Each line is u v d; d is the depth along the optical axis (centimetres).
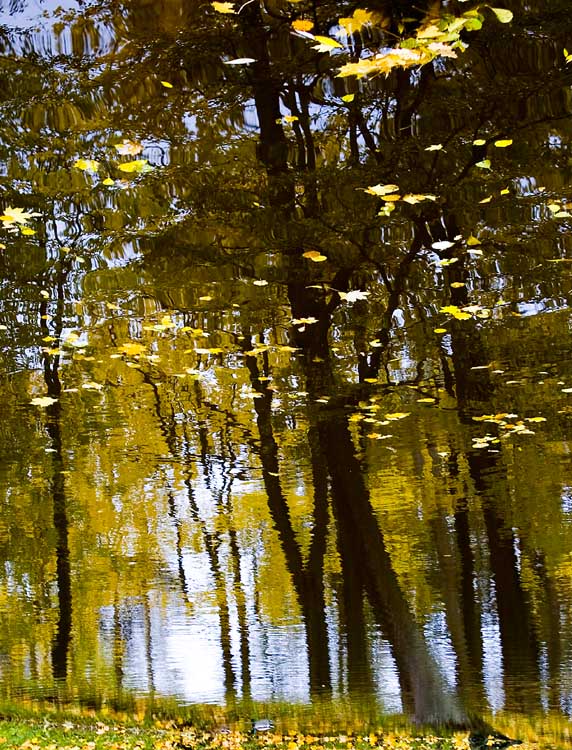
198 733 837
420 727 799
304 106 682
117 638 815
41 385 650
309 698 820
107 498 674
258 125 705
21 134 668
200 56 648
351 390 643
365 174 587
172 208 674
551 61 589
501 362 643
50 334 659
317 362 652
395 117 641
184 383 662
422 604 718
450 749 763
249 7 612
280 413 653
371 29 573
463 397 641
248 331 674
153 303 681
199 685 838
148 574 739
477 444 610
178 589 756
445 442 646
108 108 680
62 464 656
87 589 753
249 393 608
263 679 823
